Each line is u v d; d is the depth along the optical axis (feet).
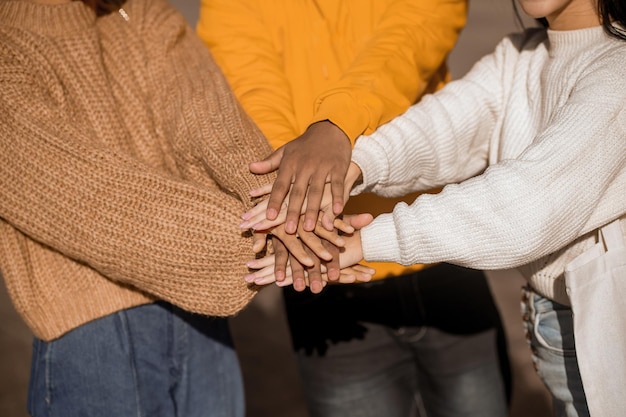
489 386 10.59
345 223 7.95
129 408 8.76
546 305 8.51
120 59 8.91
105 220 8.02
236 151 8.48
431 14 9.70
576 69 8.05
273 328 16.97
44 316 8.53
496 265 7.60
